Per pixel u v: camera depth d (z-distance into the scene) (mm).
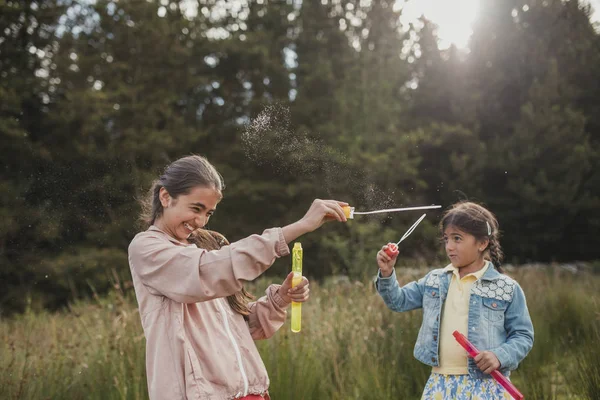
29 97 15516
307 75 18297
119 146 15133
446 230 3174
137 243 2273
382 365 4777
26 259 13570
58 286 14008
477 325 3023
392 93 18031
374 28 18672
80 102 14984
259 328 2561
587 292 7766
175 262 2178
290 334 5109
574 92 20469
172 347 2143
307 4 19281
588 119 21078
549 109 19516
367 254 13695
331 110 16969
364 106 16328
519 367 5078
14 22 16109
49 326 6582
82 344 5293
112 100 16078
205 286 2139
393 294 3244
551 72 19734
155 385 2111
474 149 19500
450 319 3107
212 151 18109
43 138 15383
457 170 18875
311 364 4445
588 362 4207
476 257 3143
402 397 4551
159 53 17125
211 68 19234
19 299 13219
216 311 2342
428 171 19547
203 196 2301
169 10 19266
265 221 17438
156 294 2217
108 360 4512
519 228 20109
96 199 14195
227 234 17078
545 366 5262
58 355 4738
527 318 3037
